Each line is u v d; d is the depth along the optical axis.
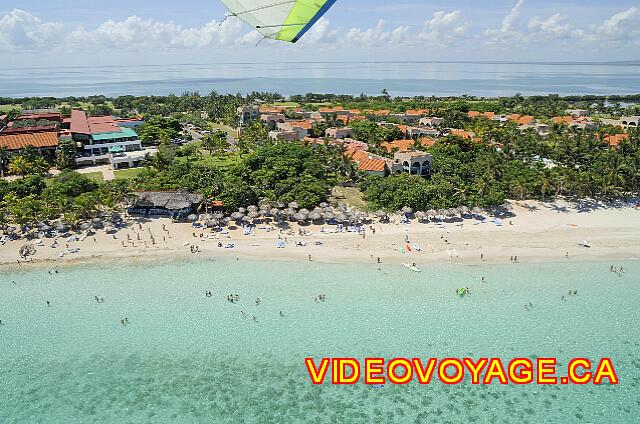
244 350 54.31
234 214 86.94
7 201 87.12
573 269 72.62
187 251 77.88
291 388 48.84
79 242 80.06
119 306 62.91
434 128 166.38
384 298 64.56
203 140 148.88
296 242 80.81
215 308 62.41
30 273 70.69
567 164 118.31
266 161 110.31
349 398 47.47
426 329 57.69
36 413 45.78
